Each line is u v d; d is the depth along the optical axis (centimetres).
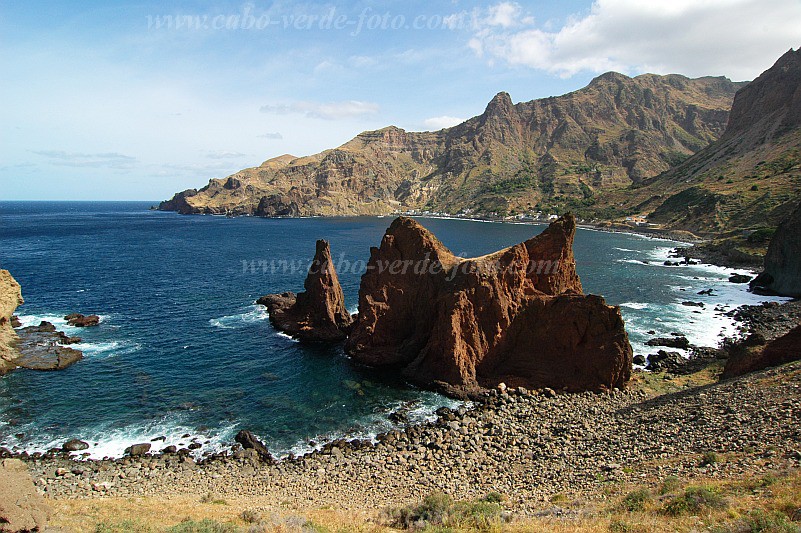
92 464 4119
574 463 3522
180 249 18300
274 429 4753
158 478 3900
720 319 8300
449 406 5188
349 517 2755
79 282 11588
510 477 3556
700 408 3816
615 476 3008
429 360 5841
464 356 5638
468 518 2380
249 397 5425
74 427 4741
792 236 10000
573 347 5531
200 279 12238
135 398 5366
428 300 6328
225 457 4256
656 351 6669
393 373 6091
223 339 7381
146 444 4434
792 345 4488
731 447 2917
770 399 3462
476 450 4203
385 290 6650
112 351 6794
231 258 15950
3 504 2017
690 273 12862
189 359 6538
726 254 14800
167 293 10544
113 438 4572
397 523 2516
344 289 10675
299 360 6531
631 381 5488
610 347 5297
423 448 4303
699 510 2003
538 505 2716
